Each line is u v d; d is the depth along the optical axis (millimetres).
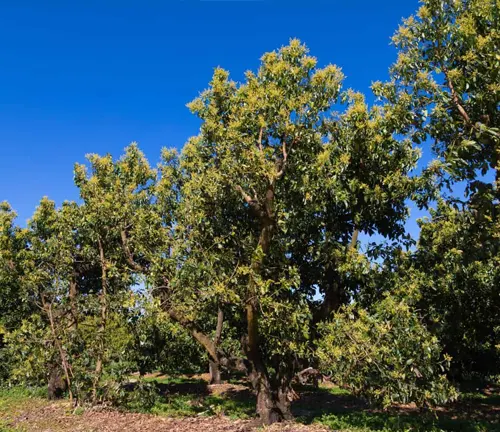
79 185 13438
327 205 10234
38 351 13625
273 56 9625
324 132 10102
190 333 11039
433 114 8391
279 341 9805
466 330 11562
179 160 12328
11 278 14695
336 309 10570
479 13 7809
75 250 14094
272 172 8953
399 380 8453
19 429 10078
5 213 15609
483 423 9977
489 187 7953
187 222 10477
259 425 9867
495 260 9094
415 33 8414
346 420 10172
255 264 9117
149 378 21781
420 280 9500
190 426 10016
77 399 12953
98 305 13555
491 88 7547
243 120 9406
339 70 9594
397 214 10227
